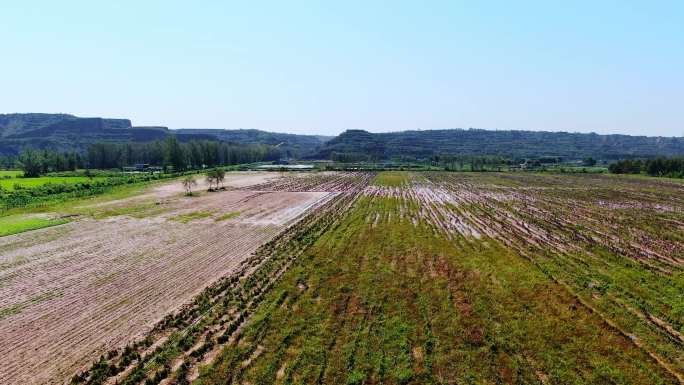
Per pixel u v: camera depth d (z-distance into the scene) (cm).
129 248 3198
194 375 1450
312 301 2045
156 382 1413
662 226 4053
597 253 2956
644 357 1512
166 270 2647
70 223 4159
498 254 2894
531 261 2722
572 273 2461
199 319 1905
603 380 1376
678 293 2133
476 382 1366
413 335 1683
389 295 2106
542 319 1811
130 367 1519
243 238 3541
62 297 2194
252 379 1401
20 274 2572
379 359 1502
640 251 3055
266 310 1952
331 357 1522
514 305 1961
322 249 3048
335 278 2380
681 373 1419
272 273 2539
